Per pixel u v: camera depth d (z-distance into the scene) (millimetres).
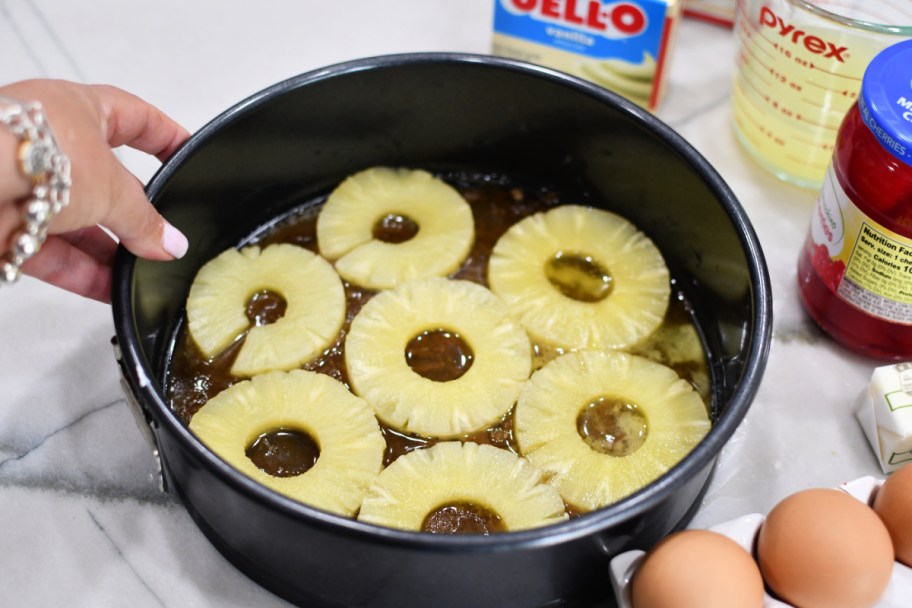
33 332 742
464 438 696
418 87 741
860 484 662
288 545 620
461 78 736
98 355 736
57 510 690
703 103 842
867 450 716
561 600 649
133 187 642
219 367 720
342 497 666
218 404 691
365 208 767
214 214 741
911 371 696
